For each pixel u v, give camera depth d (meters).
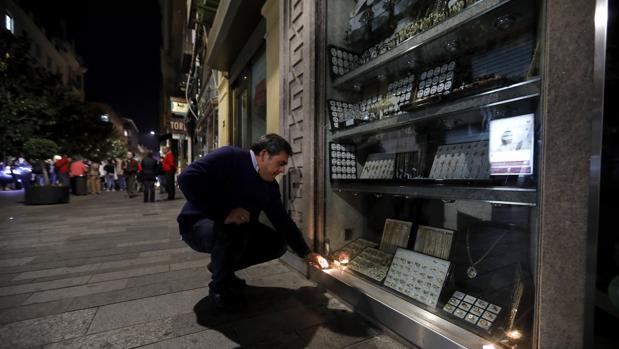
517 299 1.37
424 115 1.81
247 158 1.89
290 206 2.92
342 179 2.42
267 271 2.73
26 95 7.66
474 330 1.40
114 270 2.72
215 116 8.76
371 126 2.15
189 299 2.12
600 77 0.91
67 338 1.61
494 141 1.44
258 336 1.65
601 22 0.90
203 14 6.93
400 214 2.45
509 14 1.54
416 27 2.00
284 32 2.98
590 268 0.95
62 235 4.14
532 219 1.50
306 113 2.56
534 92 1.23
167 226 4.79
